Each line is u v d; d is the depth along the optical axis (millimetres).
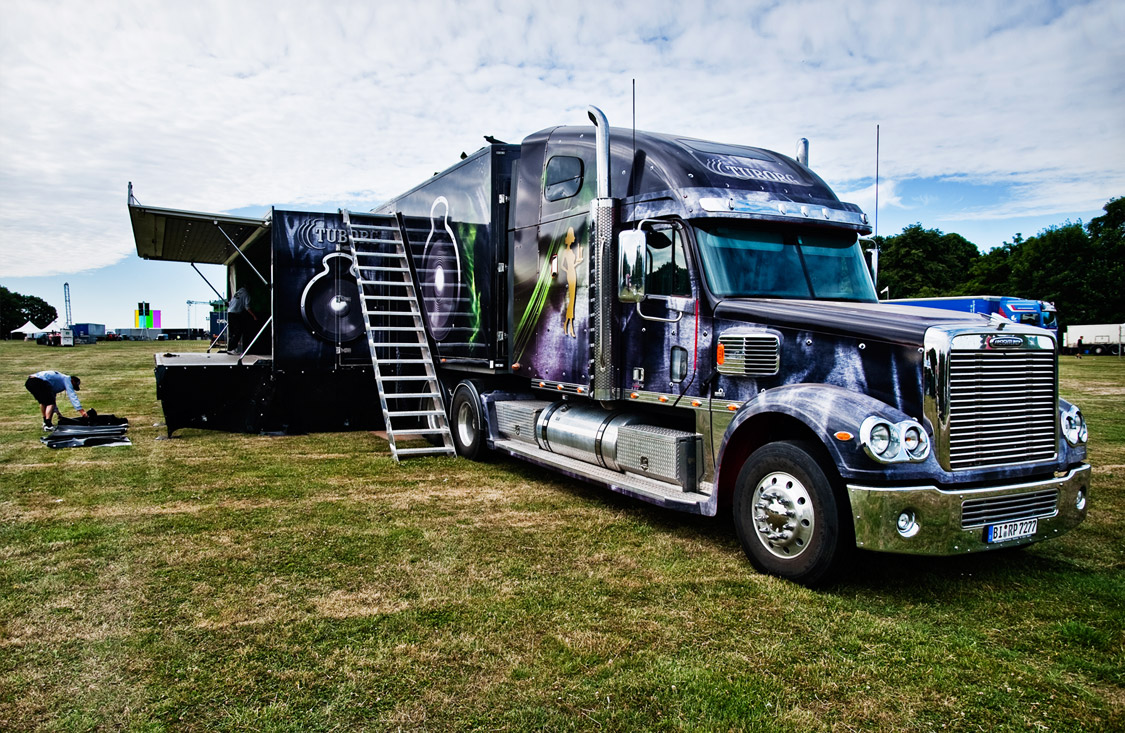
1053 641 3779
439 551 5102
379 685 3236
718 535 5570
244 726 2908
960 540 4121
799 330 4734
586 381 6355
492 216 7762
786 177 5953
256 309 14398
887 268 51906
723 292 5242
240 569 4684
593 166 6340
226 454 8672
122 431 9742
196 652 3537
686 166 5598
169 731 2869
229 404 10250
